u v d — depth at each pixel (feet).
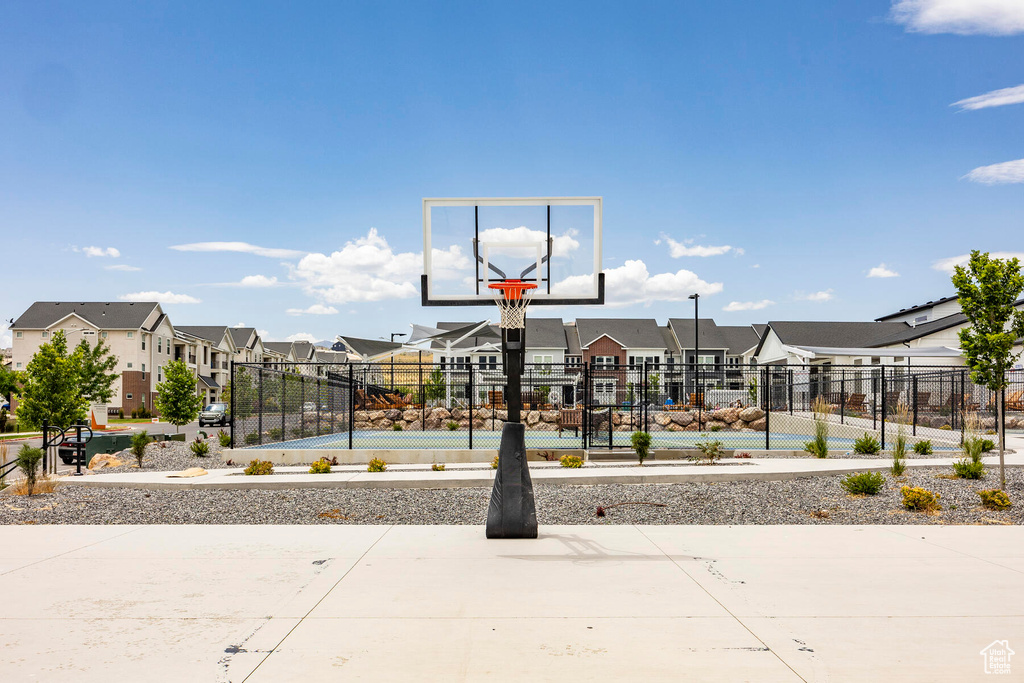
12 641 14.25
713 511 30.25
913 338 127.54
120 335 183.01
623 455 49.16
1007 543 23.61
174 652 13.62
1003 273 33.68
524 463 25.02
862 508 30.37
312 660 13.21
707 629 14.94
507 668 12.82
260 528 26.50
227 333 244.01
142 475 41.47
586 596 17.42
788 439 66.13
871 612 16.10
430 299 29.35
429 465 47.57
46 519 29.09
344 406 76.02
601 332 200.23
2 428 113.39
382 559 21.35
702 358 201.67
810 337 162.09
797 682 12.19
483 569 20.13
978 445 43.39
